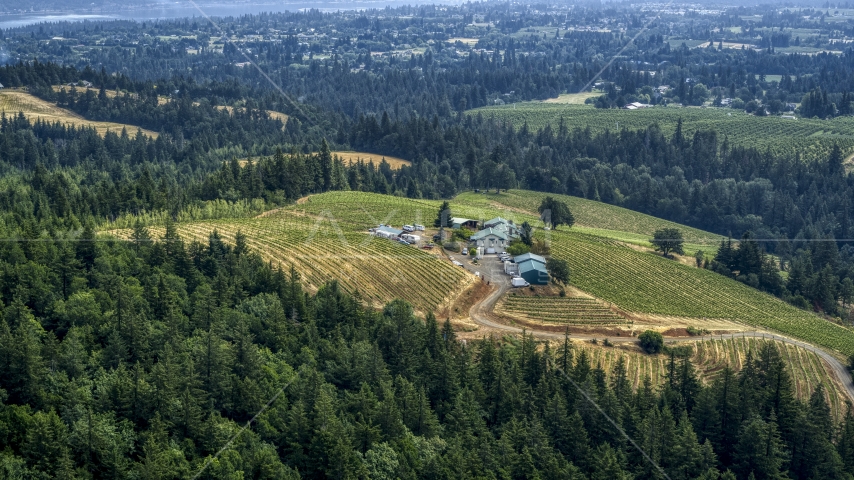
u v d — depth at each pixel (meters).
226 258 136.50
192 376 98.50
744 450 111.12
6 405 90.25
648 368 135.88
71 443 87.06
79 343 99.94
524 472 99.94
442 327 132.25
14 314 102.94
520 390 115.50
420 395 106.06
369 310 129.62
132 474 86.31
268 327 116.56
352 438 97.38
